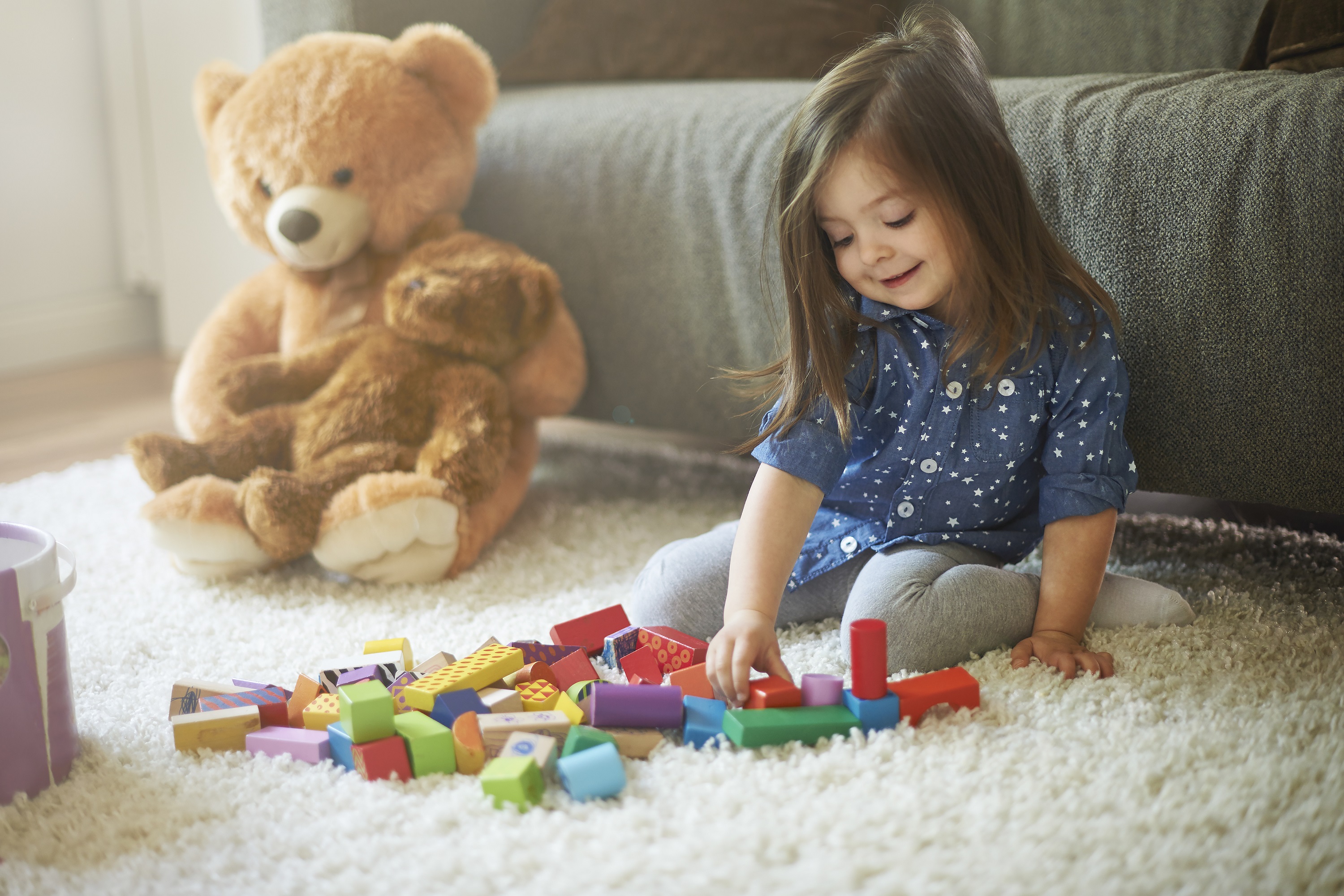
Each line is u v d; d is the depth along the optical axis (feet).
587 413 4.52
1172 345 3.07
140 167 7.43
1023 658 2.72
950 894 1.86
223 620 3.36
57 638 2.37
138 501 4.52
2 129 7.03
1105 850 1.96
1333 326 2.85
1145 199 3.05
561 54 4.99
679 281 4.11
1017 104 3.32
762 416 3.92
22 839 2.16
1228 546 3.66
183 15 6.92
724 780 2.25
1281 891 1.84
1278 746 2.28
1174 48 4.35
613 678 2.83
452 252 4.03
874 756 2.28
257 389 3.98
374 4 4.61
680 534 4.09
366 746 2.31
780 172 2.87
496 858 2.00
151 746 2.53
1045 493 2.93
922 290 2.80
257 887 1.98
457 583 3.62
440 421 3.81
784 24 4.86
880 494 3.15
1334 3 3.46
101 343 7.62
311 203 3.93
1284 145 2.87
